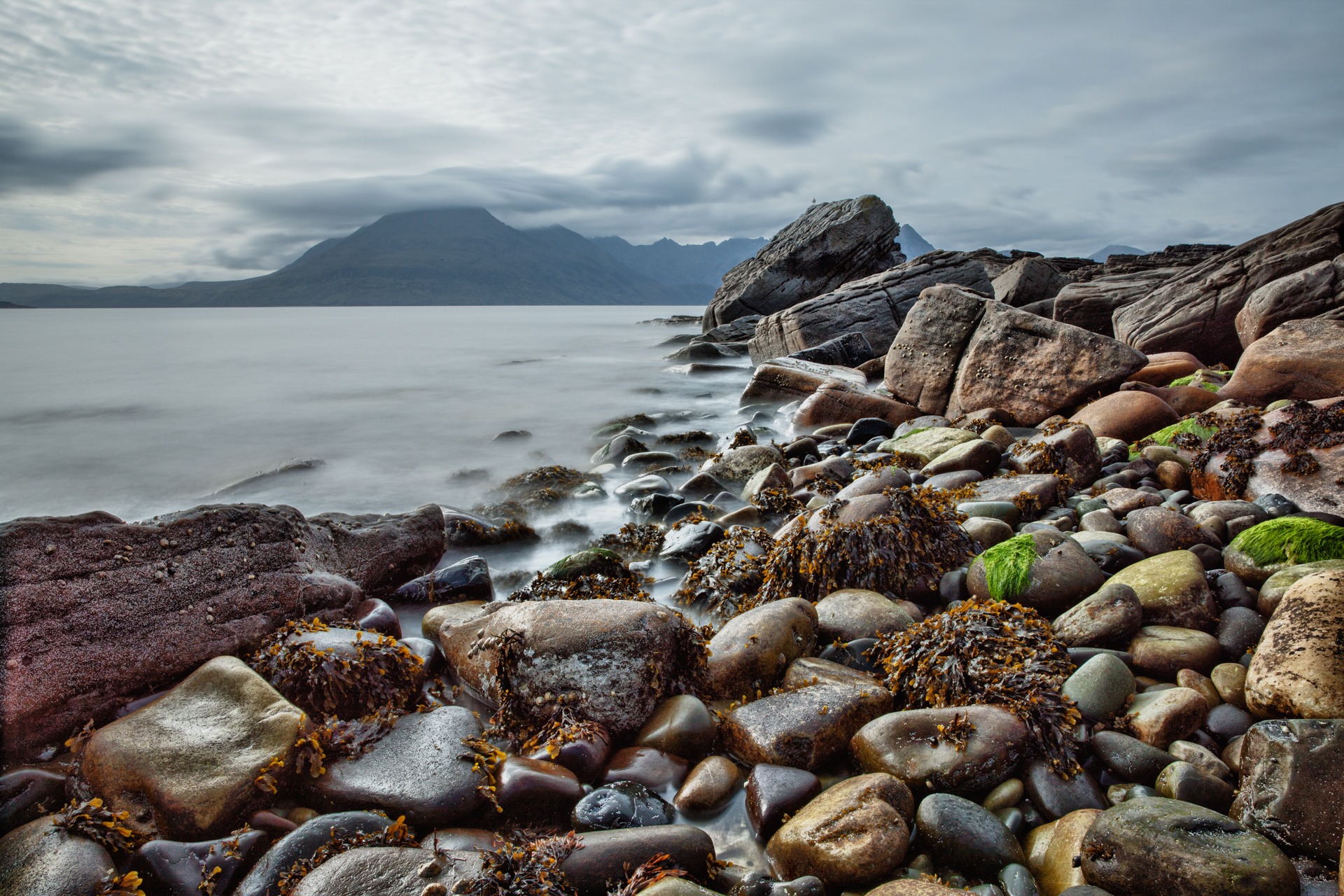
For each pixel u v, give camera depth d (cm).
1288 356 480
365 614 296
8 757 212
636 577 349
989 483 388
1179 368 586
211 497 587
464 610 296
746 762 224
